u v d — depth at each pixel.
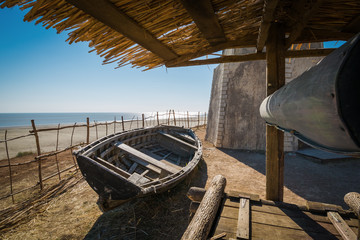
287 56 2.93
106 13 1.41
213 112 11.98
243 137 9.73
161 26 1.84
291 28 2.44
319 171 6.29
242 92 9.96
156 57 2.77
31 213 4.31
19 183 6.19
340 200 4.46
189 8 1.53
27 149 13.44
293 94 0.96
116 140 6.02
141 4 1.43
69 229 3.75
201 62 3.18
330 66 0.61
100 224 3.87
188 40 2.36
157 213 4.20
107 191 3.62
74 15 1.44
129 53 2.39
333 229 2.07
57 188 5.54
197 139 8.14
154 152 7.82
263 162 7.66
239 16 1.88
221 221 2.20
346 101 0.52
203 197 2.42
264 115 1.97
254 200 2.61
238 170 6.84
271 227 2.11
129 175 4.38
